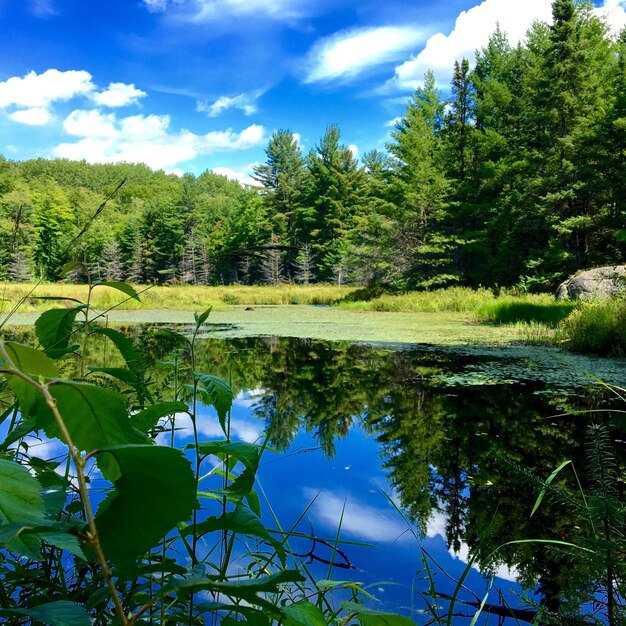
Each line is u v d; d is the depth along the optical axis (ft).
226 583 1.24
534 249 68.85
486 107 85.35
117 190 2.73
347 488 8.94
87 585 2.89
